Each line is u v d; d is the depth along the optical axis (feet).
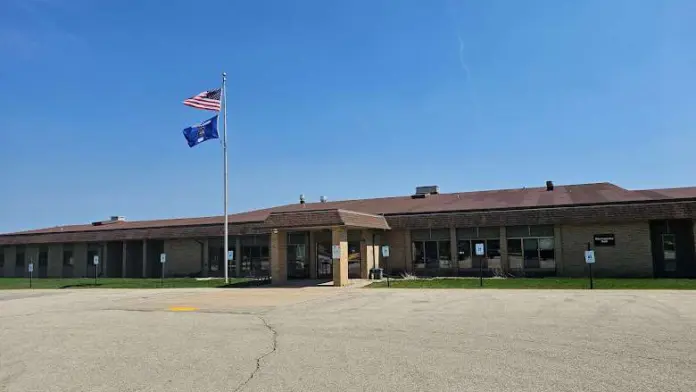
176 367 30.17
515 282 91.81
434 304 60.80
